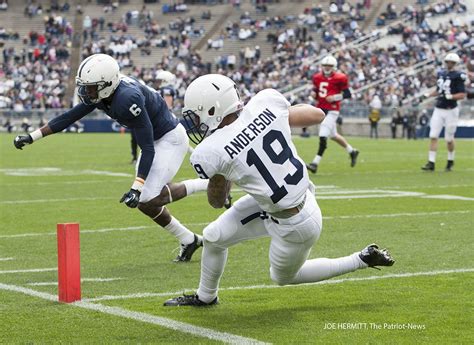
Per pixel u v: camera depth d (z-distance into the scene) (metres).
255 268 20.14
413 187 38.84
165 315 15.59
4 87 130.12
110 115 20.05
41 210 31.97
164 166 21.20
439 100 47.12
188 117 14.88
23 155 66.38
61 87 131.25
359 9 131.75
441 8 124.75
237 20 138.38
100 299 17.02
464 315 15.31
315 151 69.00
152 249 23.19
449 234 24.94
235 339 13.88
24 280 19.08
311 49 126.69
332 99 45.00
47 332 14.48
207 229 15.64
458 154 64.62
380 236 24.66
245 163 14.55
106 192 38.25
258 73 126.69
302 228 14.98
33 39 141.62
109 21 144.25
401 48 119.94
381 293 17.22
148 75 131.00
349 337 13.95
